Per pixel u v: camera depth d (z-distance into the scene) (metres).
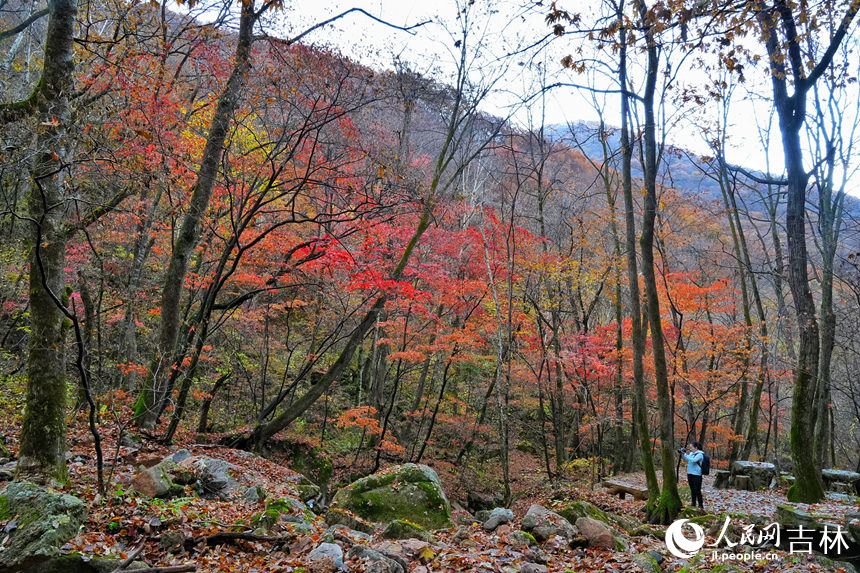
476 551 7.01
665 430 10.62
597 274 19.06
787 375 20.73
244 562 5.41
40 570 4.48
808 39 12.67
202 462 8.69
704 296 17.58
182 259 11.59
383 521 8.98
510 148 17.16
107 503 6.27
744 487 15.20
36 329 6.38
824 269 15.48
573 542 7.88
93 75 9.30
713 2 5.66
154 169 9.56
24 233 12.19
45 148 6.31
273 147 12.73
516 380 21.53
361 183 13.25
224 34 11.48
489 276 15.55
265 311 16.22
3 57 14.46
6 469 6.90
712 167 18.98
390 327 17.28
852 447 29.11
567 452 22.25
